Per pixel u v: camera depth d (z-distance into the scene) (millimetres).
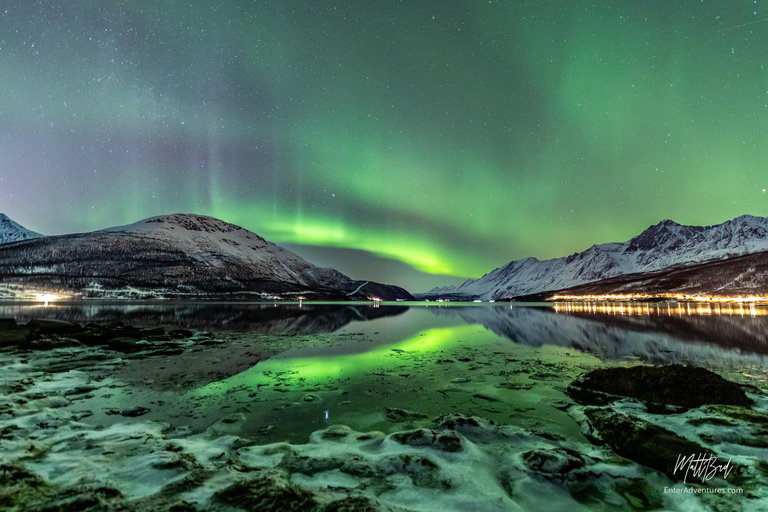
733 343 15945
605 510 3889
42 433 5605
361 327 25594
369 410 7043
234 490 3691
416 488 4133
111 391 8305
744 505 3816
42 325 16891
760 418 5789
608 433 5527
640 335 19375
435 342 17109
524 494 4148
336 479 4289
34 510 3379
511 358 12680
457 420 6184
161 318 33125
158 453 4766
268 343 16641
